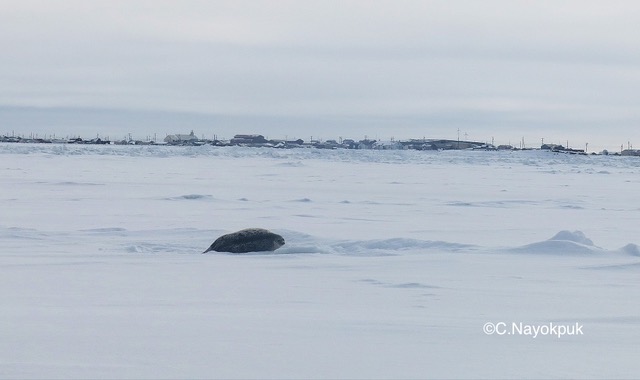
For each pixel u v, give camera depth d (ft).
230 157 265.34
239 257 42.91
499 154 335.06
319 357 18.21
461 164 253.65
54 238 52.34
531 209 86.89
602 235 59.93
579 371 17.13
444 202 94.17
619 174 203.82
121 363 17.30
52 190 102.12
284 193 106.22
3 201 83.97
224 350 18.84
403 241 47.96
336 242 48.55
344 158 276.00
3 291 30.50
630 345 20.29
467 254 43.39
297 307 26.71
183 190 107.04
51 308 26.05
